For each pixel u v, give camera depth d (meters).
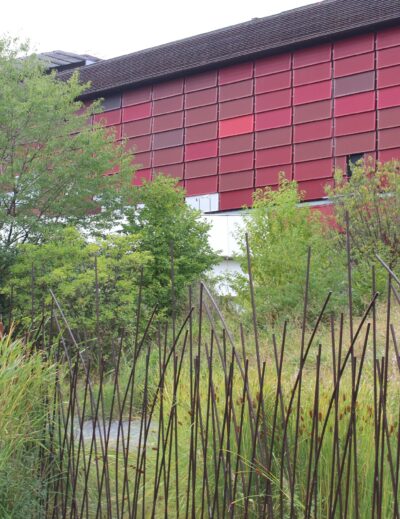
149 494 3.79
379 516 2.68
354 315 11.35
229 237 20.19
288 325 10.67
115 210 16.75
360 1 26.33
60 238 14.80
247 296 12.62
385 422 2.68
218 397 3.99
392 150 26.00
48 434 3.57
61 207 16.22
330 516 2.79
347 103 27.05
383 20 25.84
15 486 3.41
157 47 30.73
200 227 16.00
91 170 16.61
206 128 30.03
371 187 13.95
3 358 3.47
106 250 12.81
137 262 12.28
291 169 27.98
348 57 27.12
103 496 3.79
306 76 27.95
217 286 15.02
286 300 11.62
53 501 3.62
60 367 3.68
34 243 15.80
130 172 17.06
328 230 14.27
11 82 16.55
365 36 26.83
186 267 15.25
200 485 3.66
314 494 3.18
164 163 30.91
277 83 28.56
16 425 3.39
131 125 31.80
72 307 11.23
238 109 29.38
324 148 27.38
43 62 17.38
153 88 31.42
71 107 16.94
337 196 14.41
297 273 12.06
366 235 13.55
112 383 7.64
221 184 29.47
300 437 3.47
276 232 13.48
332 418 3.42
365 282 12.05
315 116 27.66
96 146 16.56
